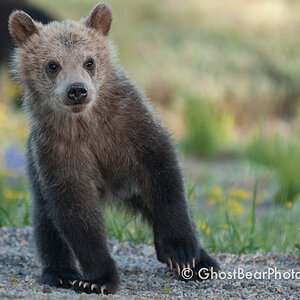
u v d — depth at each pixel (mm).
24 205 14406
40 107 10211
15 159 17875
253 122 34156
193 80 35188
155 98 34844
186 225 9922
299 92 36031
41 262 10734
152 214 10703
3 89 29250
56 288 9883
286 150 23391
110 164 10414
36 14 34531
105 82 10250
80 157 10102
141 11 42094
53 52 10055
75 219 9812
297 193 20797
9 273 10711
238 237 12539
